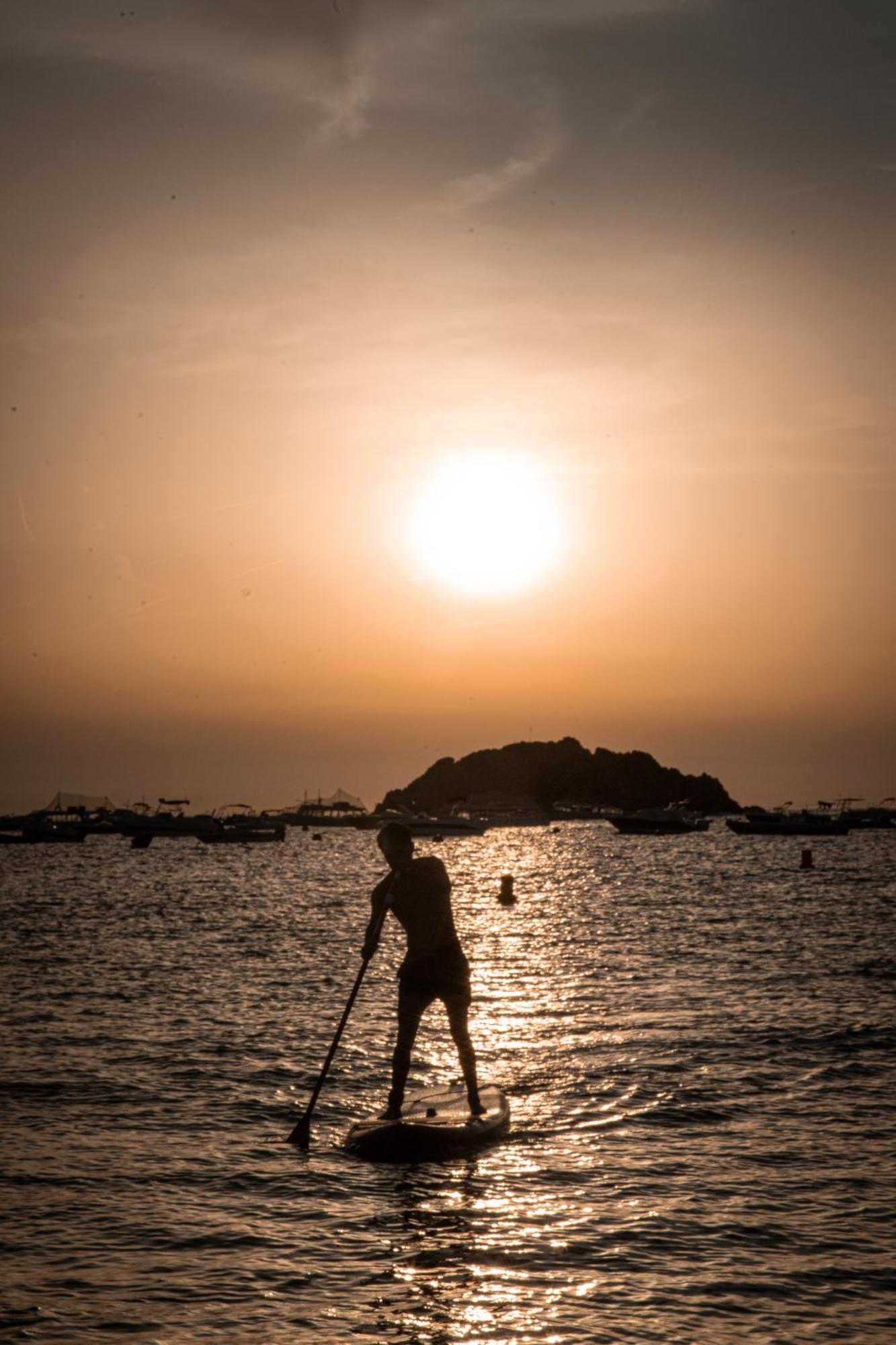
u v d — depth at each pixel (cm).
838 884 10694
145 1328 1263
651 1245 1496
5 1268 1432
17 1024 3200
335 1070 2570
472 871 15988
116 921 7381
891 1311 1297
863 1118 2128
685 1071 2539
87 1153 1931
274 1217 1616
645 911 7781
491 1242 1515
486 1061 2664
